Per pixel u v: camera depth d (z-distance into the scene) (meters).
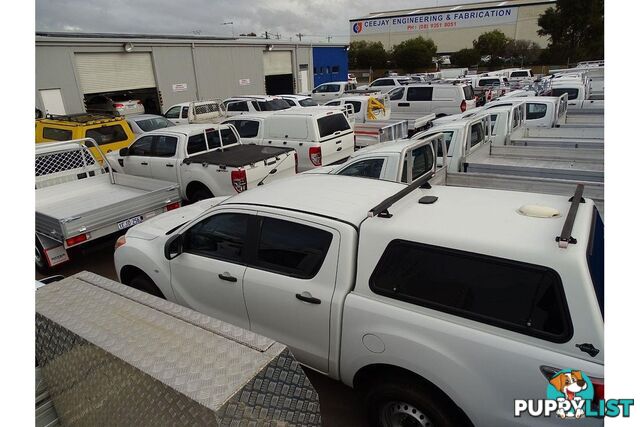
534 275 2.22
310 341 3.03
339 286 2.82
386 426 2.84
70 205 6.77
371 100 14.60
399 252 2.64
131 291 2.65
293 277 3.04
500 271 2.32
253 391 1.87
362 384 2.98
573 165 6.66
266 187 3.81
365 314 2.67
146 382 1.91
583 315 2.06
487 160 7.20
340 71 38.09
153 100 23.44
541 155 7.04
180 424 1.84
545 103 10.53
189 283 3.73
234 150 8.25
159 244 4.07
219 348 2.06
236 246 3.41
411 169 4.72
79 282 2.78
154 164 8.23
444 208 2.95
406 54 60.72
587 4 47.62
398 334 2.53
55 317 2.35
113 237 6.04
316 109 9.84
